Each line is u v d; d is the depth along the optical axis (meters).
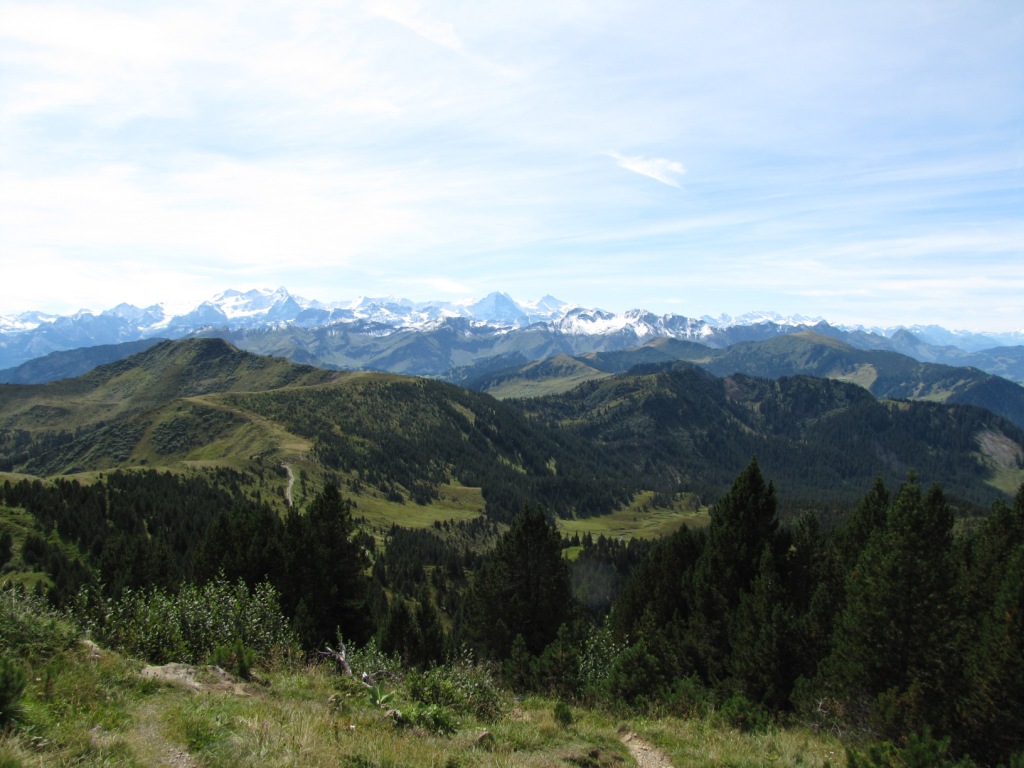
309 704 16.20
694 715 22.23
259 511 45.12
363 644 40.16
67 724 11.13
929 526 23.41
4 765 9.05
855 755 15.63
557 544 45.00
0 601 16.11
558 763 14.77
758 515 36.94
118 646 19.31
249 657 18.64
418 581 118.25
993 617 20.98
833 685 23.50
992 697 19.12
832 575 40.00
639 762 16.72
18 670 10.55
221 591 24.61
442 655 43.75
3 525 79.00
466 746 14.80
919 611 22.19
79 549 81.31
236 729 12.49
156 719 12.55
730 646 33.84
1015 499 38.31
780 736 19.41
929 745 15.27
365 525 167.88
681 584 42.56
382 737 13.67
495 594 44.72
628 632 43.41
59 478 115.69
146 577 48.03
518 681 29.47
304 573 39.28
